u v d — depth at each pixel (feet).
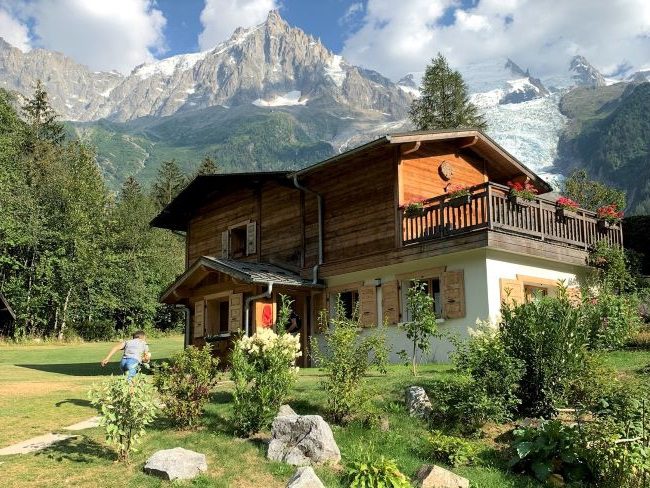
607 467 26.20
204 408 35.09
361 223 58.95
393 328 55.31
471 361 33.24
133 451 27.63
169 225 86.43
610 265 57.67
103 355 94.79
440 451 28.60
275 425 28.45
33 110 185.26
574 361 32.63
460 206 52.47
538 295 37.24
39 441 29.66
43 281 127.24
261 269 62.44
